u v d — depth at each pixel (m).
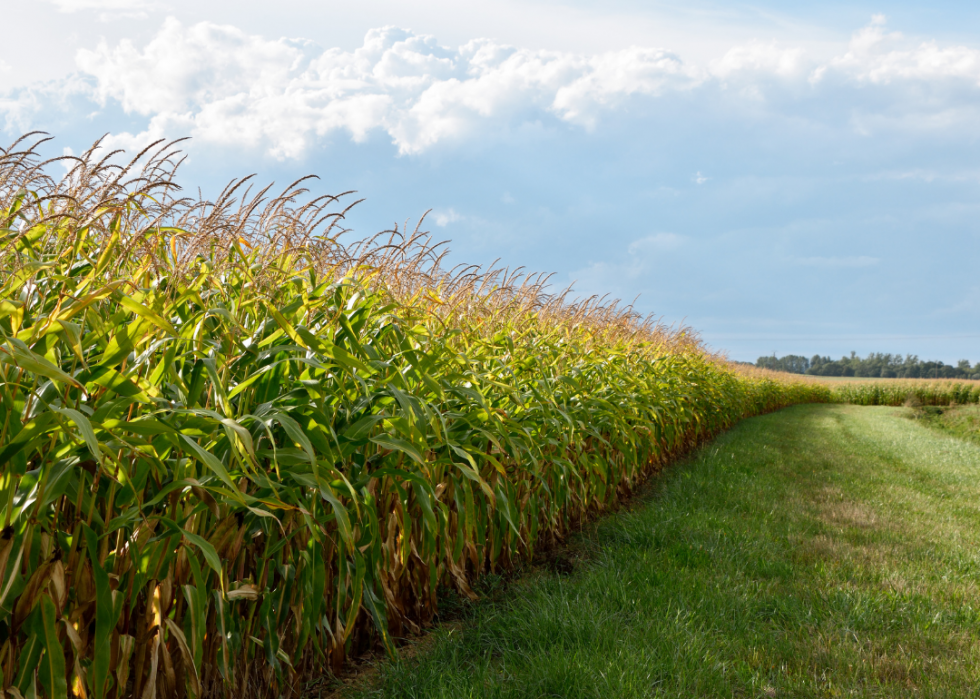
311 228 2.68
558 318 6.10
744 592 3.84
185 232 2.31
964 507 7.03
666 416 7.95
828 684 2.82
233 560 2.27
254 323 2.47
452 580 3.67
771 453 10.46
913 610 3.77
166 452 1.88
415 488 2.89
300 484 2.29
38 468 1.74
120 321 1.82
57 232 2.04
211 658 2.30
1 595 1.66
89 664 1.91
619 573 4.01
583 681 2.59
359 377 2.64
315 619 2.50
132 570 1.91
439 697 2.47
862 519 6.11
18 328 1.64
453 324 3.98
